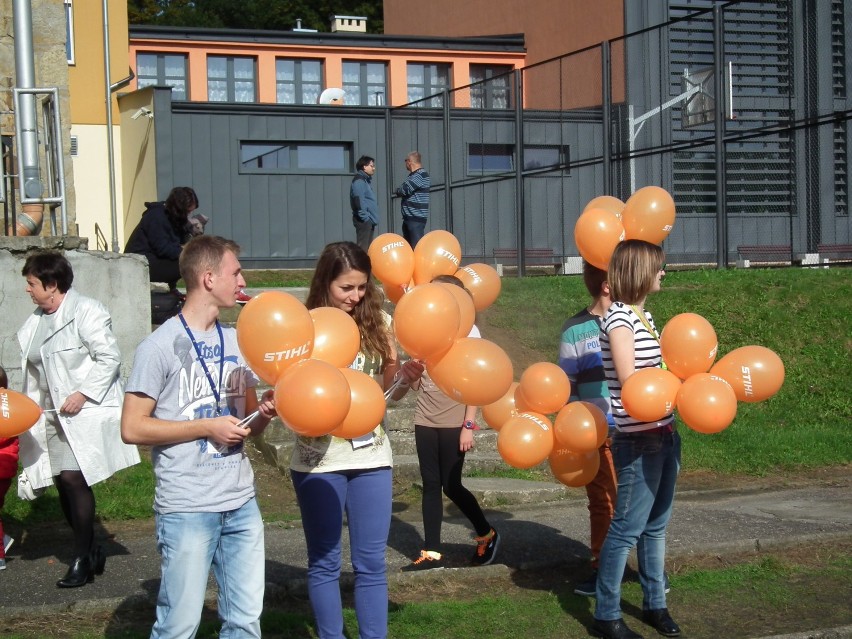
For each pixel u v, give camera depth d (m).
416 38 28.22
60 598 5.28
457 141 18.98
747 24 17.05
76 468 5.62
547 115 18.08
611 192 15.43
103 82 21.62
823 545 6.39
